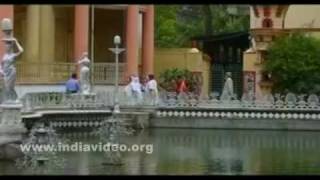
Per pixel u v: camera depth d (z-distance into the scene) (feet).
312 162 85.15
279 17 165.78
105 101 127.03
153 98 134.72
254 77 165.89
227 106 134.21
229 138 115.85
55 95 118.73
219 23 236.43
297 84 157.89
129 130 123.85
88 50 162.30
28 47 154.71
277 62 159.33
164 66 180.65
